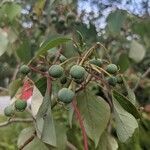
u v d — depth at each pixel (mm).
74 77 128
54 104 142
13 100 145
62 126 144
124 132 127
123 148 326
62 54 166
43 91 142
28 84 142
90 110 137
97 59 138
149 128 368
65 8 258
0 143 366
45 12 280
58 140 141
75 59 139
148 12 306
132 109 135
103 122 135
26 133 144
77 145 206
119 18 236
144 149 368
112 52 313
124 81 144
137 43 291
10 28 260
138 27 294
